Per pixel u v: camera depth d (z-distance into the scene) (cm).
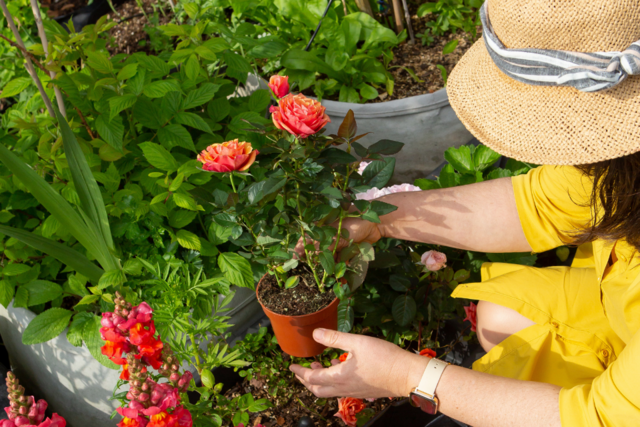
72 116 199
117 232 176
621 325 126
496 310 147
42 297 174
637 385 95
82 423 184
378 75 247
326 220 136
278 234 140
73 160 152
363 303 168
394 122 226
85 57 195
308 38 264
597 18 87
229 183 190
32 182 145
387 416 160
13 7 257
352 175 144
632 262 123
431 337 191
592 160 95
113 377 165
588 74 89
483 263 166
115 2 357
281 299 148
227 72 218
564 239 144
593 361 133
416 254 170
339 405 155
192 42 207
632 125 92
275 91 139
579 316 139
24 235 148
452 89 115
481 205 148
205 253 179
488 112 106
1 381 190
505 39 99
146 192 194
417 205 150
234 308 182
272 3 271
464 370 117
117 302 118
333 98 252
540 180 142
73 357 167
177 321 153
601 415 100
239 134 197
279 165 130
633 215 104
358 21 254
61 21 344
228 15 305
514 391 110
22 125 184
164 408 109
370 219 130
